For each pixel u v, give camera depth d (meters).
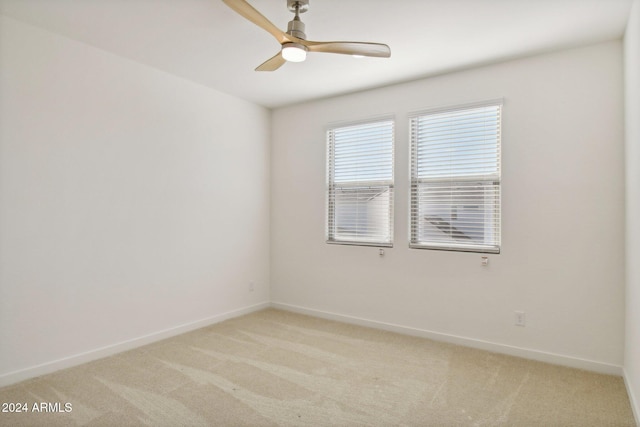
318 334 3.59
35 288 2.62
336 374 2.70
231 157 4.09
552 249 2.93
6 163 2.48
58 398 2.32
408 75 3.42
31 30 2.57
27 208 2.58
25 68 2.55
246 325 3.87
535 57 2.98
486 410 2.22
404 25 2.51
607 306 2.73
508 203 3.10
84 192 2.87
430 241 3.50
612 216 2.71
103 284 3.00
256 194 4.42
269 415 2.15
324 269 4.16
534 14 2.36
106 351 3.01
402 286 3.64
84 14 2.42
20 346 2.55
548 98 2.93
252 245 4.38
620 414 2.18
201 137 3.76
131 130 3.17
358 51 2.30
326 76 3.46
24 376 2.56
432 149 3.49
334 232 4.12
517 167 3.06
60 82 2.73
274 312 4.39
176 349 3.17
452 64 3.16
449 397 2.38
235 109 4.12
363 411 2.21
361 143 3.93
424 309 3.51
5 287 2.48
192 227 3.69
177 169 3.54
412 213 3.61
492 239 3.20
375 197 3.83
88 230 2.90
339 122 4.03
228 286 4.08
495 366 2.86
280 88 3.83
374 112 3.81
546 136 2.94
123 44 2.86
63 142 2.75
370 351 3.16
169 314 3.49
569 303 2.87
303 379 2.62
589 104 2.79
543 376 2.68
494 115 3.18
